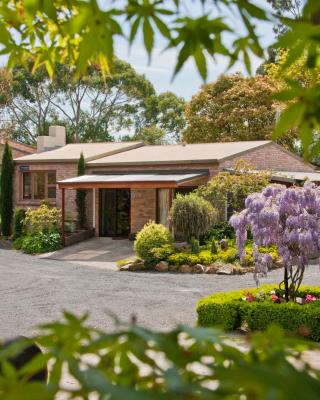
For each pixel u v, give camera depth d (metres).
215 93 40.94
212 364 0.87
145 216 27.84
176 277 18.62
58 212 27.78
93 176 28.12
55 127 35.31
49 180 30.27
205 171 25.98
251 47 1.24
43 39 2.37
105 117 57.09
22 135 57.47
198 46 1.27
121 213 28.75
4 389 0.81
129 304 13.85
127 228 28.62
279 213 10.74
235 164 26.34
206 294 15.11
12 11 2.07
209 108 40.88
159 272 20.03
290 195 10.64
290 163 30.27
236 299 11.39
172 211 21.92
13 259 23.80
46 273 19.66
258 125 38.78
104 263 22.38
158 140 56.25
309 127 1.11
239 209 24.47
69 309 13.33
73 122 57.00
